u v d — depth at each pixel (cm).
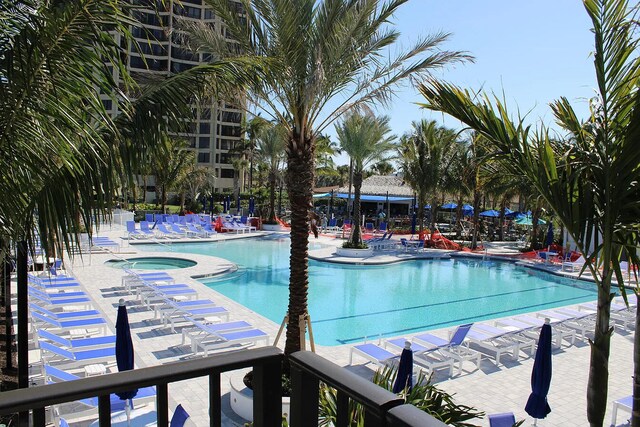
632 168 359
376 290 1728
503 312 1466
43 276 1348
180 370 156
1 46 303
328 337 1181
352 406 352
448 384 821
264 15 686
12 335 834
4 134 306
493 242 3167
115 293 1348
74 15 285
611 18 349
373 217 4541
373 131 2238
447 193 3077
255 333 938
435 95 426
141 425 562
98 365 772
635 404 385
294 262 739
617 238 384
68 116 315
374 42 772
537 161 402
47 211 365
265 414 169
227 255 2338
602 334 396
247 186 7038
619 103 362
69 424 571
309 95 666
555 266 2173
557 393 800
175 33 761
